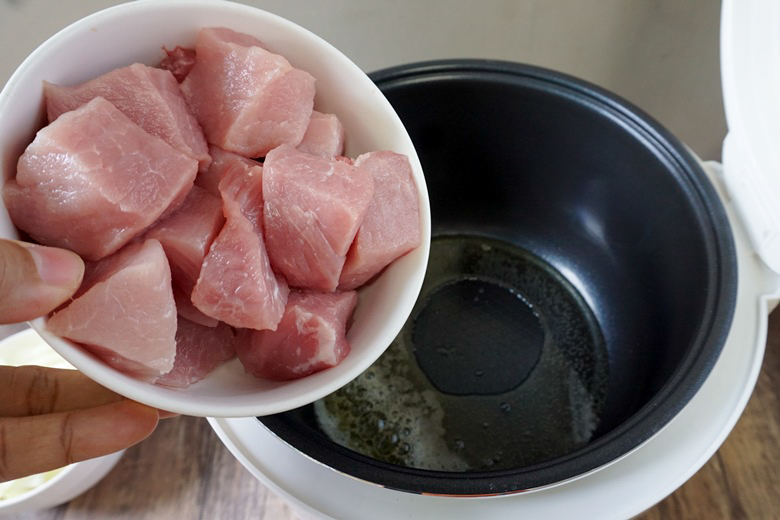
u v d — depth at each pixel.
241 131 0.28
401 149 0.29
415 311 0.45
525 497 0.30
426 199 0.29
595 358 0.42
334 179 0.27
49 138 0.24
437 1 0.45
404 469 0.28
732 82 0.36
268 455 0.31
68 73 0.26
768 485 0.37
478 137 0.43
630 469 0.31
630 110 0.38
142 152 0.25
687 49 0.50
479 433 0.39
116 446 0.28
